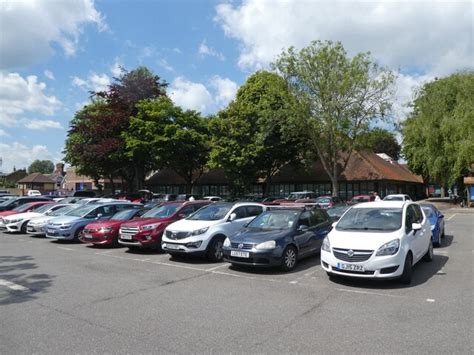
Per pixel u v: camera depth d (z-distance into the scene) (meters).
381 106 31.53
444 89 34.25
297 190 40.41
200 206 13.74
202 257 11.33
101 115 37.53
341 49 31.73
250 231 9.89
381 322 5.64
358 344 4.84
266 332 5.29
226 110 32.91
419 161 36.44
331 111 31.55
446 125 31.58
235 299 6.95
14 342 5.00
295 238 9.70
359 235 8.05
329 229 11.40
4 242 15.29
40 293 7.43
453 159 31.98
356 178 36.94
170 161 35.59
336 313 6.09
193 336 5.16
